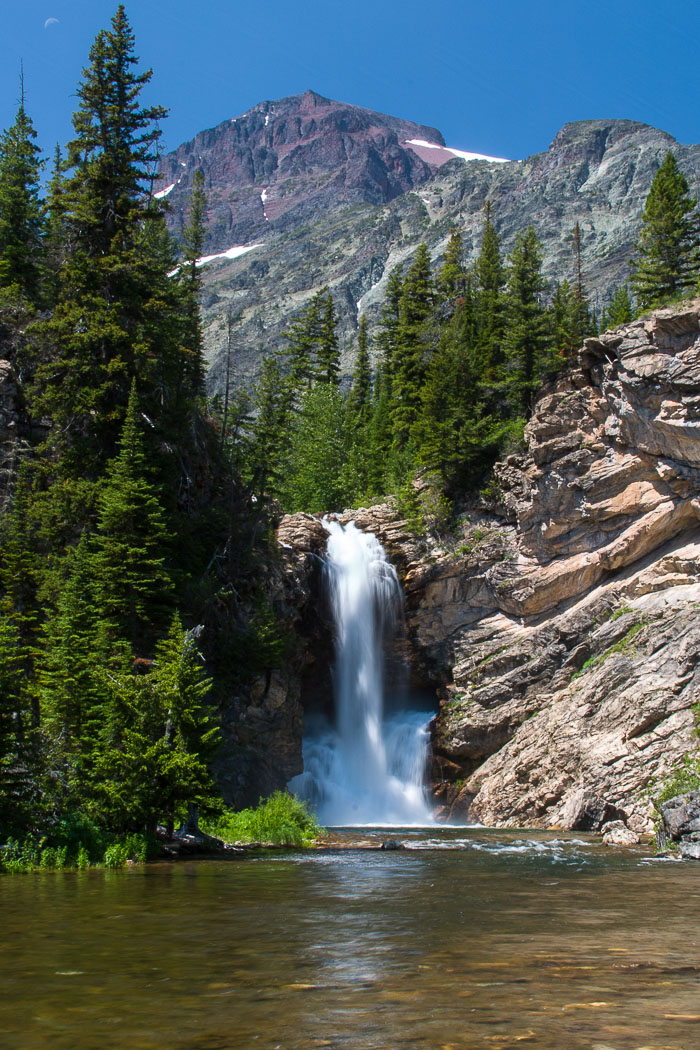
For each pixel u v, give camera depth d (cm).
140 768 2214
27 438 4369
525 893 1594
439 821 4675
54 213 4456
